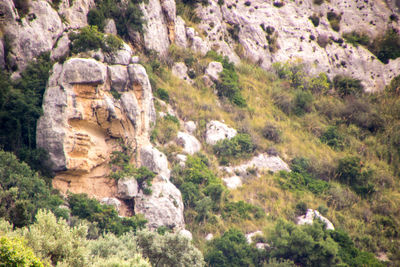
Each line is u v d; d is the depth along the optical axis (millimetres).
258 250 86500
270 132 121500
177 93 116188
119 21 113938
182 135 105375
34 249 49562
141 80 92562
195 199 93562
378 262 90375
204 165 102625
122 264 53031
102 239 65062
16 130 79875
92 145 85188
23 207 60938
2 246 42375
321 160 120688
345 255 88688
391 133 134875
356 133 133875
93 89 85312
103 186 86188
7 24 84750
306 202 105188
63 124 81250
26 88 83812
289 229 90250
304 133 128875
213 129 113812
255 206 99000
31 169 78625
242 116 122562
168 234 70125
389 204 113188
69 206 78250
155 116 100125
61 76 83625
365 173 118125
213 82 125875
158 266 68625
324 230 94000
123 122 89562
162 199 87250
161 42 123688
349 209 108750
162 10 127438
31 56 86750
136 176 86875
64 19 97375
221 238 86875
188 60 125812
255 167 111625
